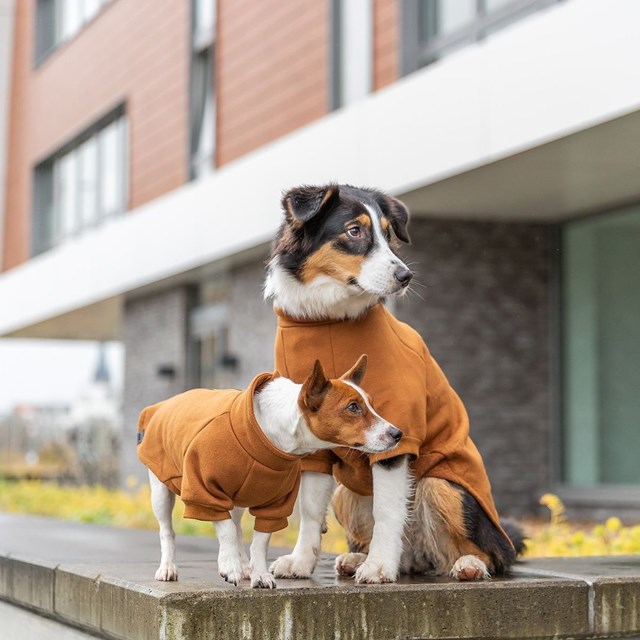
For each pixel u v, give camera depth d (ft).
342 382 13.19
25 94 70.59
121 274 50.24
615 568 16.67
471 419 35.14
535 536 27.09
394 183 31.96
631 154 27.99
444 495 15.26
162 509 14.43
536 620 14.60
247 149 44.60
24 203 69.82
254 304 42.78
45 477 65.36
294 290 14.80
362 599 13.66
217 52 46.85
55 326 64.95
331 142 34.81
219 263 43.27
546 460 35.94
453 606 14.14
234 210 40.29
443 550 15.57
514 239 36.01
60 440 85.25
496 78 28.25
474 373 35.27
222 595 13.03
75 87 62.13
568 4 26.13
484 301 35.47
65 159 66.23
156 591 13.10
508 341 35.70
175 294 49.42
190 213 43.80
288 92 41.83
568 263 36.06
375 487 14.55
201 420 13.42
